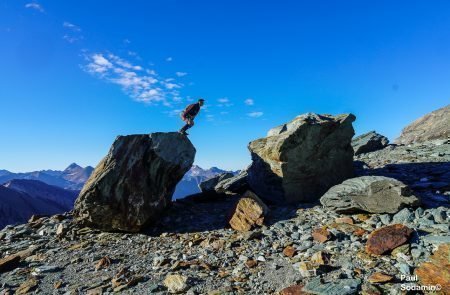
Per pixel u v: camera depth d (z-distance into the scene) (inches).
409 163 898.1
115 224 607.8
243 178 852.0
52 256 532.7
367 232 465.7
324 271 382.6
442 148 1023.6
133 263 482.6
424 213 485.1
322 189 688.4
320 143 694.5
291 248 454.9
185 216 673.0
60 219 709.9
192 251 503.8
